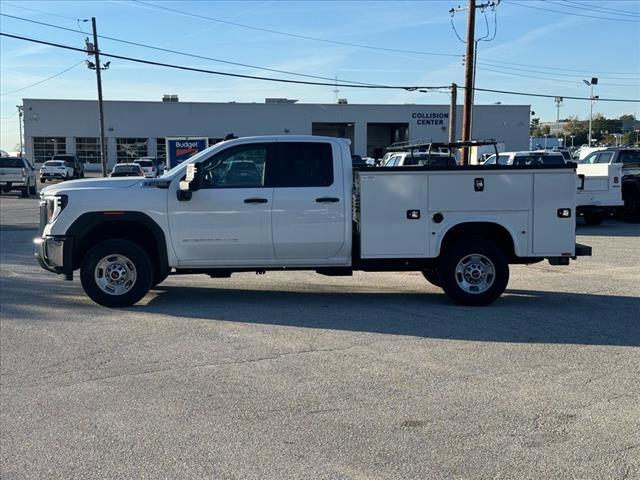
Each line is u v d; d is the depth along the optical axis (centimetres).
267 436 464
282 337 727
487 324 786
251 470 414
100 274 872
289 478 403
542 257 873
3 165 3666
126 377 593
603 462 421
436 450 439
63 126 7069
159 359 647
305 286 1052
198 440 458
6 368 621
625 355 656
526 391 551
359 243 870
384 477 403
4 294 976
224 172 866
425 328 766
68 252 849
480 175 857
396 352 668
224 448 445
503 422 485
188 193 846
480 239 880
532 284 1075
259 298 948
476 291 884
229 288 1031
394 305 898
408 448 443
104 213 848
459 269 880
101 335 738
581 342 705
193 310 866
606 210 1945
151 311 859
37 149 7062
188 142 2139
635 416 496
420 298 951
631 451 436
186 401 532
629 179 2094
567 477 401
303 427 479
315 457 430
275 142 869
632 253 1419
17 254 1443
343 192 866
